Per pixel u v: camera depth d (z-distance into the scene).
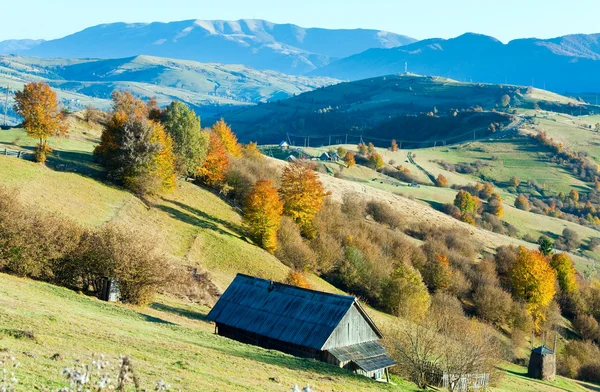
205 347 41.12
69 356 28.84
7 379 19.97
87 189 91.12
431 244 135.50
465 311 115.75
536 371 86.19
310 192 119.06
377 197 170.38
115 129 100.50
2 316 34.00
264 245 103.75
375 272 109.50
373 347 52.44
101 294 54.91
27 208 55.66
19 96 96.81
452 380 51.00
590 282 149.00
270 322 51.88
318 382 38.31
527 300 122.88
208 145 118.75
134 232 60.19
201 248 91.50
